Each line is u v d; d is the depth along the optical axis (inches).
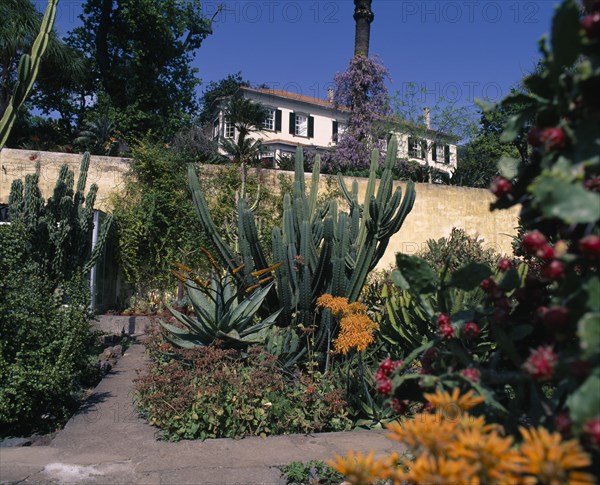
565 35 74.0
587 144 75.0
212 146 660.7
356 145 791.1
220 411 187.0
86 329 248.8
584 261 78.5
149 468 159.0
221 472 157.0
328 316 237.1
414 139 847.1
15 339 198.5
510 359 102.5
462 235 453.4
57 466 159.3
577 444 66.1
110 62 932.0
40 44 278.1
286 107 1285.7
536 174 87.6
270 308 272.2
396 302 241.9
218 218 472.4
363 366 222.8
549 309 76.8
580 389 65.1
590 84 73.6
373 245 253.0
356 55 796.6
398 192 248.2
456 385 93.8
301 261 244.7
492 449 65.2
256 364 214.5
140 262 466.9
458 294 221.3
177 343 237.8
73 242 292.8
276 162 765.9
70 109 892.6
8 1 577.6
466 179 722.8
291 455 170.7
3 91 605.6
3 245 224.4
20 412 196.1
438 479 65.2
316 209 291.9
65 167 295.6
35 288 224.7
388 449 176.9
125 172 473.1
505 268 100.1
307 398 204.2
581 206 68.2
